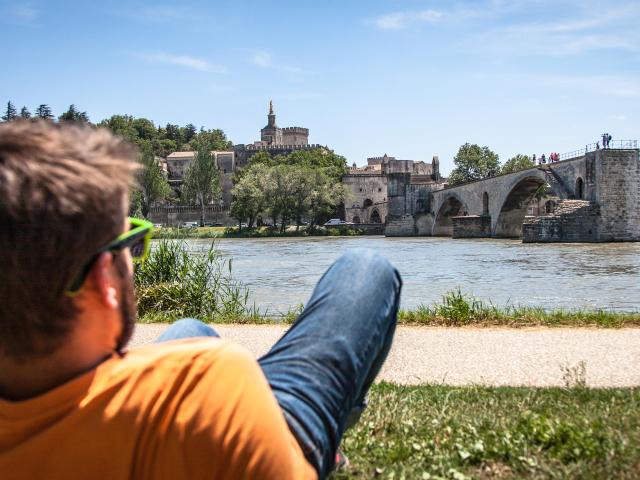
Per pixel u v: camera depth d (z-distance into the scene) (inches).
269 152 6545.3
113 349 55.4
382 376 271.9
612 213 2512.3
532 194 3267.7
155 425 51.4
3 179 45.7
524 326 401.7
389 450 149.2
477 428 167.5
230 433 52.2
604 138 2506.2
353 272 88.4
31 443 49.7
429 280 1081.4
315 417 76.0
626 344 331.3
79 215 47.9
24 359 49.9
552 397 206.8
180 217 4894.2
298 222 4079.7
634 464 139.6
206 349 55.0
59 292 48.4
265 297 829.8
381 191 5251.0
